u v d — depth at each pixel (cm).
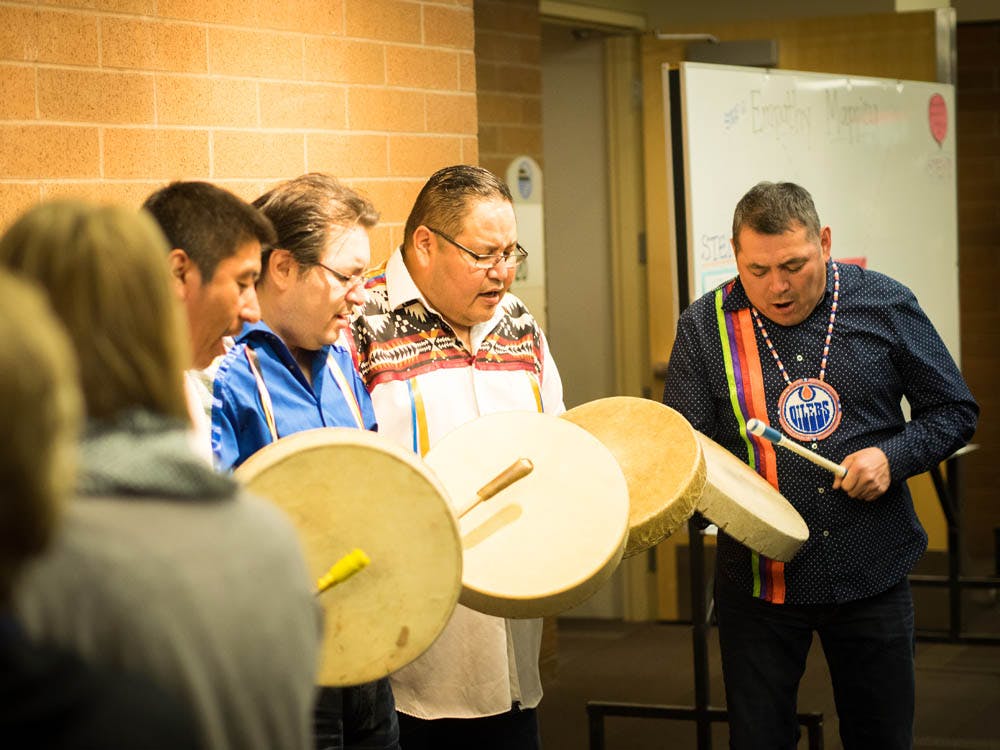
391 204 325
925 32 480
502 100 446
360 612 160
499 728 241
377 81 320
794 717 262
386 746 200
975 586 440
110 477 101
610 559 178
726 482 226
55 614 94
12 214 243
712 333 260
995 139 601
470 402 236
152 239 108
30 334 88
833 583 250
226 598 101
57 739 90
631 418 218
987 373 611
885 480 245
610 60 487
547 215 500
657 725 386
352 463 158
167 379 107
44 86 247
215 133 281
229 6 282
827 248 259
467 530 186
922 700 399
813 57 487
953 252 482
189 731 95
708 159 348
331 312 196
